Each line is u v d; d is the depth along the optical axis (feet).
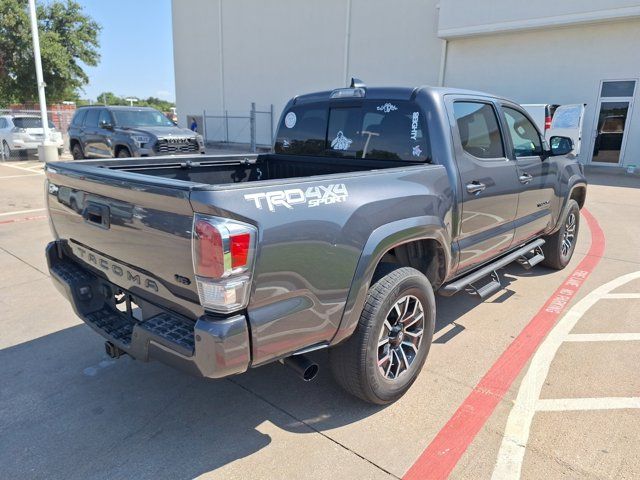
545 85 57.77
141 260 8.34
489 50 60.90
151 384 11.00
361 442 9.05
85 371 11.53
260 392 10.70
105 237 9.04
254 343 7.45
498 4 56.70
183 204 7.02
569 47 55.36
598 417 9.77
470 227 12.10
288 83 82.69
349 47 73.67
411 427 9.49
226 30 90.07
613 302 15.78
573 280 17.98
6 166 54.39
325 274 8.21
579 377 11.26
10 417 9.78
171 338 7.70
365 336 9.13
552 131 51.21
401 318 10.08
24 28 104.17
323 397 10.50
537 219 15.87
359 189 8.89
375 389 9.62
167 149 42.75
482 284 17.35
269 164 15.29
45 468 8.38
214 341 7.02
